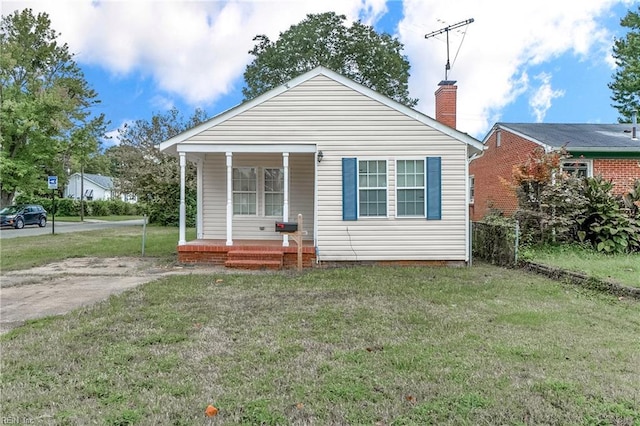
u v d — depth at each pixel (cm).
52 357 387
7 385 329
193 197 2519
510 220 1124
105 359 381
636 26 2520
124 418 275
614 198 1072
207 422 271
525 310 557
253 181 1200
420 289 698
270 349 407
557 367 362
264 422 272
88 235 1831
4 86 2541
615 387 321
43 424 269
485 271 897
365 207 1014
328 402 299
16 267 955
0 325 499
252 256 971
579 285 716
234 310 558
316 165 1015
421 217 1010
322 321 503
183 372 353
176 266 979
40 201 3800
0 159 2370
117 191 2861
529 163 1124
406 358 381
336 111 1015
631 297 621
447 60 1360
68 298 643
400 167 1014
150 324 493
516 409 288
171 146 1034
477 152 1088
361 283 755
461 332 460
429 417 277
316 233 1011
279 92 1019
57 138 2694
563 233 1061
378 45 2875
